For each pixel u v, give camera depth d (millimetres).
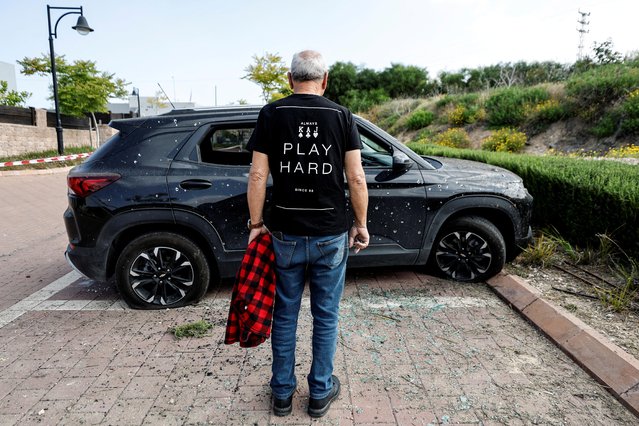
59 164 15539
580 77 15406
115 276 3578
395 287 4004
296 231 2076
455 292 3885
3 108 16312
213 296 3922
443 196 3785
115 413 2377
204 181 3504
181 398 2502
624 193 4078
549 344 3023
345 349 2988
